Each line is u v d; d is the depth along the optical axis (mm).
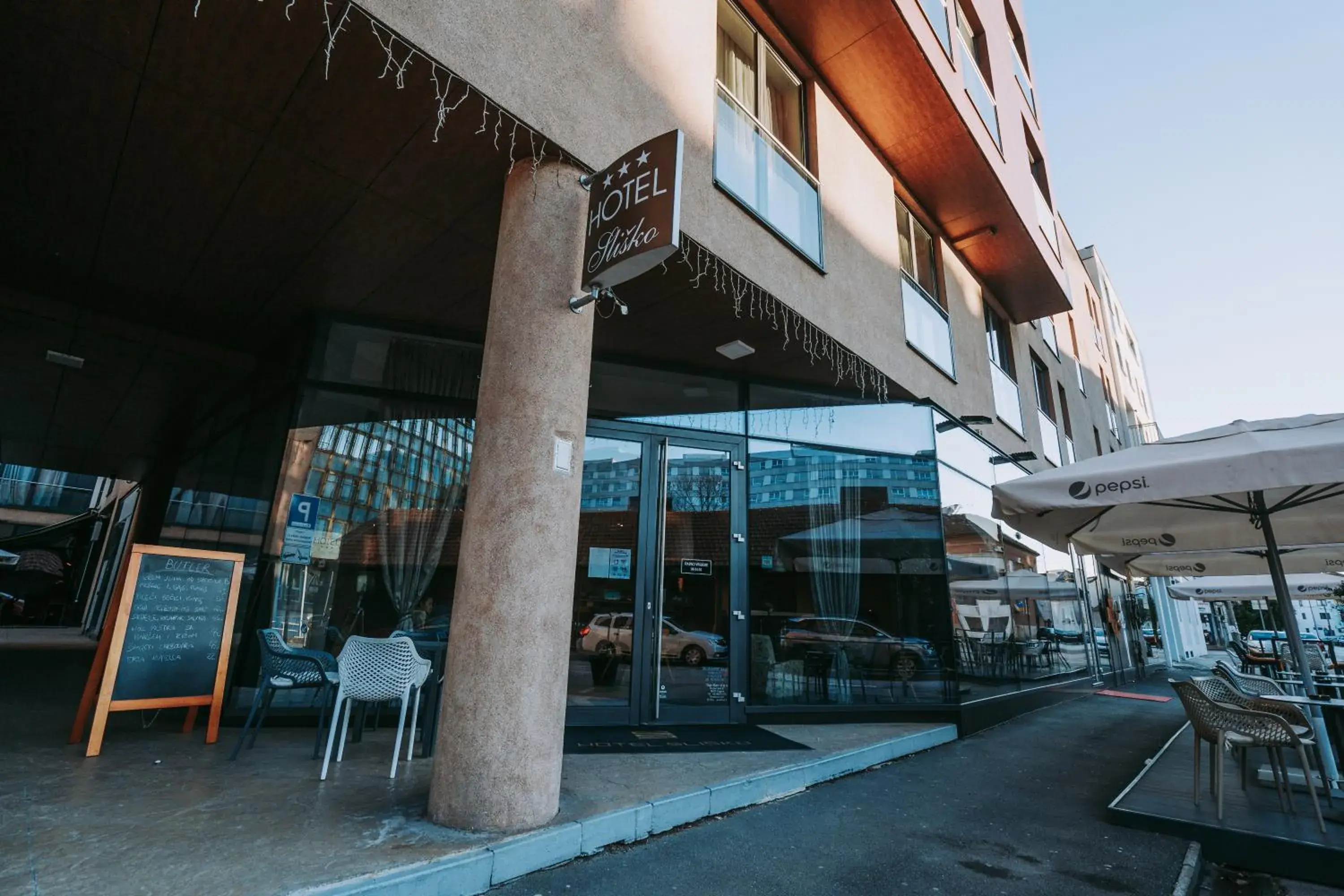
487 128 3994
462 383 6789
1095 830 4215
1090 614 14672
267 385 7207
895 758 6148
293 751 4773
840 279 7383
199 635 5039
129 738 4941
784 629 7199
